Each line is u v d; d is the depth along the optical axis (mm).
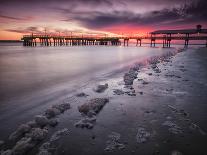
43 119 4051
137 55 29859
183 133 3512
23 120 4348
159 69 12320
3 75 11352
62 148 3076
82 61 20422
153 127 3783
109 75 10789
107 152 2953
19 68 14727
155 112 4598
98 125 3918
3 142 3334
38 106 5348
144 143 3193
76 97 6129
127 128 3764
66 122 4125
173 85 7484
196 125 3816
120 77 9961
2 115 4672
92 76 10539
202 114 4398
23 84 8617
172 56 23828
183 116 4305
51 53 35906
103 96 6121
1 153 2936
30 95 6605
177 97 5820
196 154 2848
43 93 6871
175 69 12195
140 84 7762
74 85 8164
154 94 6215
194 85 7422
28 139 3266
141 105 5137
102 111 4715
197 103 5199
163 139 3312
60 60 21688
